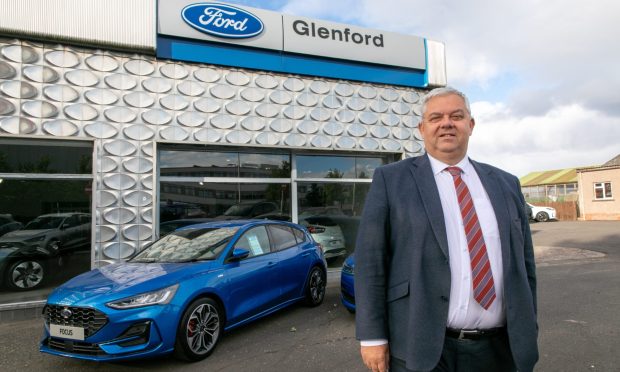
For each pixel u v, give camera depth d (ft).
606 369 13.06
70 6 24.18
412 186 6.59
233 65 28.12
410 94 33.83
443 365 6.42
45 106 23.62
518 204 6.95
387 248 6.61
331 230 31.40
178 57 26.71
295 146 29.66
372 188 6.85
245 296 17.38
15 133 22.94
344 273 20.06
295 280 20.79
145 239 25.13
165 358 15.17
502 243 6.45
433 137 6.81
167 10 26.50
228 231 18.88
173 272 15.34
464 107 6.87
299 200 30.48
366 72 32.19
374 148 32.27
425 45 34.17
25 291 22.74
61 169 24.08
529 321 6.38
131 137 25.31
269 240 20.29
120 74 25.32
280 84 29.53
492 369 6.54
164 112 26.18
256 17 28.73
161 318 13.88
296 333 17.79
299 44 29.84
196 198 27.37
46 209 23.61
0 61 22.95
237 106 28.17
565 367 13.25
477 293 6.28
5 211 22.80
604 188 93.15
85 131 24.34
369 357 6.30
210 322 15.56
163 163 26.68
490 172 7.10
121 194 24.86
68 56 24.25
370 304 6.38
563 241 51.13
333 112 31.01
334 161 31.86
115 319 13.33
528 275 7.02
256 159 29.32
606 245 46.21
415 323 6.08
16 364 15.16
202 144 27.09
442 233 6.22
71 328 13.65
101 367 14.57
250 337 17.34
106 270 16.51
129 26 25.34
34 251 23.15
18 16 23.15
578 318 18.60
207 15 27.35
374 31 32.35
